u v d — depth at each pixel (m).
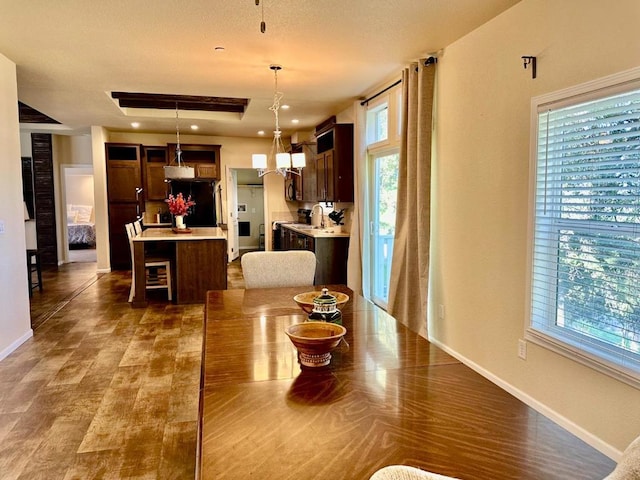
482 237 3.22
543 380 2.66
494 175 3.07
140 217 8.27
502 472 1.03
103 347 3.99
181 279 5.60
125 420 2.67
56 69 4.21
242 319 2.24
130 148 8.32
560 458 1.08
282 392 1.43
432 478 0.84
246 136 8.89
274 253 3.12
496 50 3.01
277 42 3.50
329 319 2.01
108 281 7.15
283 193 9.23
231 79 4.61
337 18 3.04
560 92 2.46
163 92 5.17
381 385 1.49
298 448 1.12
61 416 2.72
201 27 3.20
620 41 2.12
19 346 3.99
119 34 3.32
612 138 2.22
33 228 8.78
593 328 2.36
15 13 2.93
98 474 2.14
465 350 3.46
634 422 2.09
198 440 1.16
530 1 2.68
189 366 3.54
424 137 3.79
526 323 2.78
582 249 2.42
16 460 2.26
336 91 5.16
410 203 3.98
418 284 3.99
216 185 8.93
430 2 2.79
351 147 5.87
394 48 3.65
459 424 1.23
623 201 2.18
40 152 8.74
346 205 6.26
